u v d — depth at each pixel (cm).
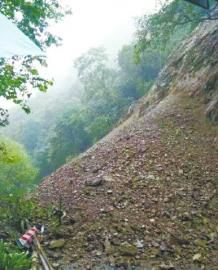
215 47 1878
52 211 958
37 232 809
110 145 1558
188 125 1575
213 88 1702
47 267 686
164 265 772
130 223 928
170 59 2334
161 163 1288
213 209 1027
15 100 872
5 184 3772
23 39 498
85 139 5094
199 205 1038
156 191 1102
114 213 973
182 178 1188
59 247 800
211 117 1554
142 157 1345
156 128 1599
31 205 900
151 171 1234
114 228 898
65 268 738
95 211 984
